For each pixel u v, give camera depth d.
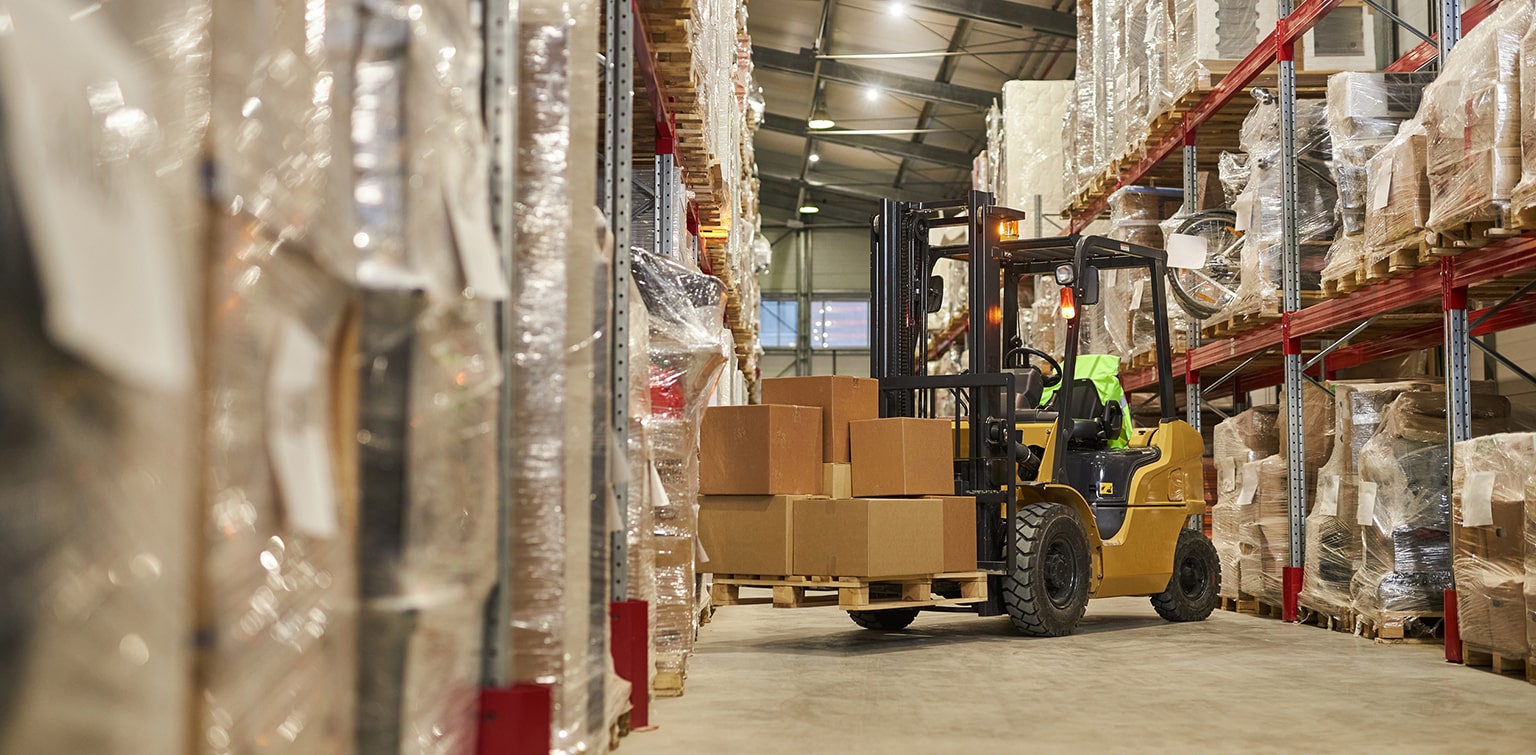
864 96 22.08
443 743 1.80
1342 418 7.77
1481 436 6.30
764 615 9.30
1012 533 7.48
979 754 3.90
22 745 0.69
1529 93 5.20
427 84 1.67
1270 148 8.73
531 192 2.66
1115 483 8.49
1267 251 8.66
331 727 1.33
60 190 0.68
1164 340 8.91
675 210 6.48
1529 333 8.79
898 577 6.84
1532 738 4.23
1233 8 9.54
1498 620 5.74
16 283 0.67
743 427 6.93
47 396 0.71
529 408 2.61
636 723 4.22
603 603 3.29
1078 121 12.91
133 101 0.79
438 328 1.69
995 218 8.23
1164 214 11.17
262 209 1.14
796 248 30.23
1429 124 5.99
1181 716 4.65
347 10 1.53
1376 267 6.76
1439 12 6.70
